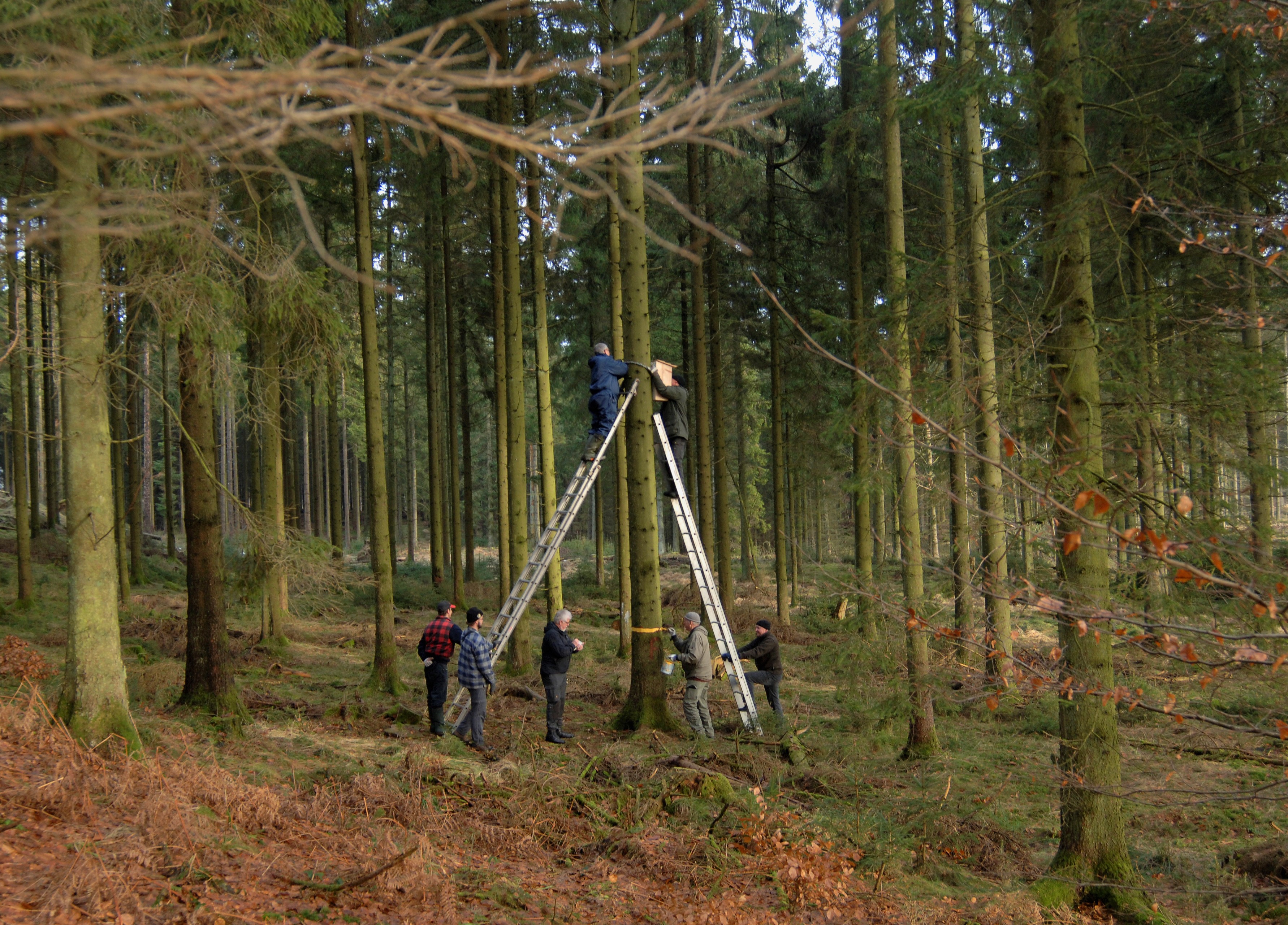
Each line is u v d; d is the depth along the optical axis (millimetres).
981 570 6457
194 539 9594
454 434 26484
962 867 7262
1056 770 6492
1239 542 4363
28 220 1595
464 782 7773
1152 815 8312
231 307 7621
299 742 9203
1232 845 7656
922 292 8062
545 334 16391
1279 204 6445
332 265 1518
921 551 9266
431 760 8156
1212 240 5270
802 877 5934
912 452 9633
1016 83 7121
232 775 6980
